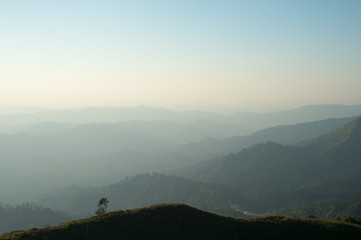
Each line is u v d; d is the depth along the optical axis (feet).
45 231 171.42
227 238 173.06
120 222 176.96
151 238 165.37
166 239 165.37
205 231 176.24
